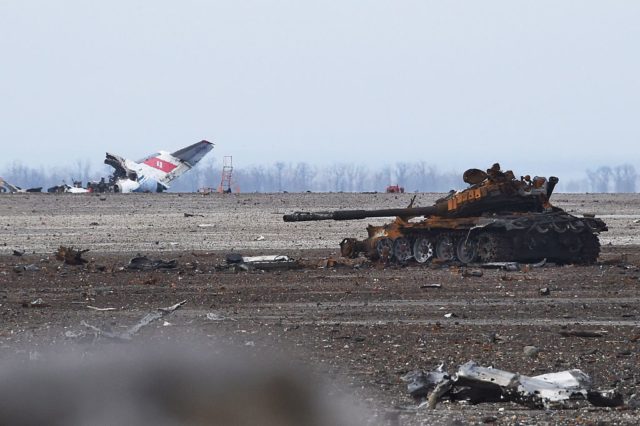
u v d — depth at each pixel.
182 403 54.75
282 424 52.78
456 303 107.69
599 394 56.31
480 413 54.94
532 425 51.75
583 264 155.25
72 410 53.25
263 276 136.75
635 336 84.50
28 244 199.12
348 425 52.00
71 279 133.38
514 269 144.62
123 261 164.75
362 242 165.12
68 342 78.94
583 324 92.19
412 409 56.28
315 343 80.00
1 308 103.50
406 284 126.25
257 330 86.94
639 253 179.50
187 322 92.44
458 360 73.69
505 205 158.00
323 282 128.88
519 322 93.62
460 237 156.88
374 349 77.81
